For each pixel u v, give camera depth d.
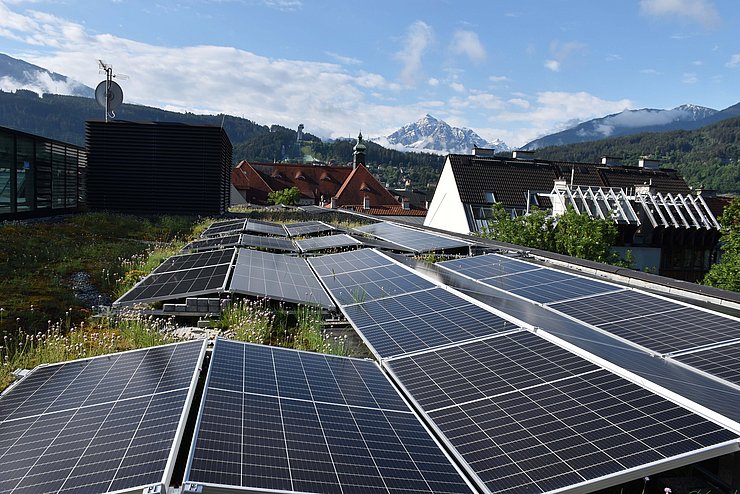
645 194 44.06
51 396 6.98
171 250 23.36
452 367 8.00
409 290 13.52
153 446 5.10
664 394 6.08
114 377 7.34
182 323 13.09
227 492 4.45
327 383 7.38
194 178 43.31
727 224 36.19
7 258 18.78
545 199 53.50
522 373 7.32
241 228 28.47
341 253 20.78
